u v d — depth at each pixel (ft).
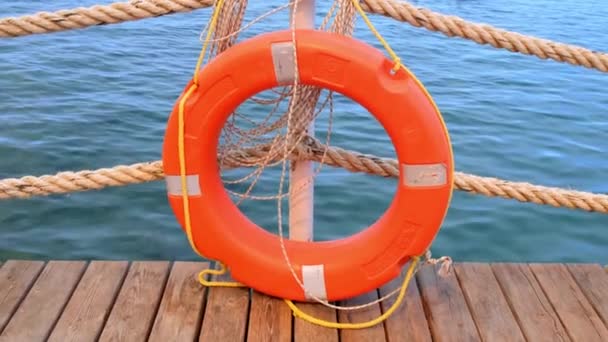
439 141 8.52
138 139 20.49
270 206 16.83
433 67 30.35
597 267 10.67
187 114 8.77
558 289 10.09
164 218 16.29
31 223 15.88
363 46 8.44
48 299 9.59
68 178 9.66
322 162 9.59
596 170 19.83
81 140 20.16
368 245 9.24
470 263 10.71
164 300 9.62
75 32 31.99
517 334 9.12
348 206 17.03
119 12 8.87
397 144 8.61
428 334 9.09
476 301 9.78
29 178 9.66
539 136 22.29
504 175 19.33
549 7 46.57
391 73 8.46
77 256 14.79
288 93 9.28
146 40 31.58
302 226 10.00
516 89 27.58
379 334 9.09
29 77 25.38
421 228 8.89
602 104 26.08
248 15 36.01
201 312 9.52
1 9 35.70
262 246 9.48
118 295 9.71
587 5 47.98
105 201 16.81
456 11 43.47
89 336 8.89
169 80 26.03
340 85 8.43
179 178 9.07
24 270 10.22
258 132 9.55
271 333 9.03
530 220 16.76
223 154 9.66
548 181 19.11
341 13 8.73
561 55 9.02
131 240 15.42
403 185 8.79
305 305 9.59
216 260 9.58
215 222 9.30
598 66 9.02
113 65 27.53
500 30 9.00
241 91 8.59
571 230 16.46
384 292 9.96
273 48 8.33
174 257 14.88
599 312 9.62
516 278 10.34
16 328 9.00
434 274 10.39
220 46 9.02
